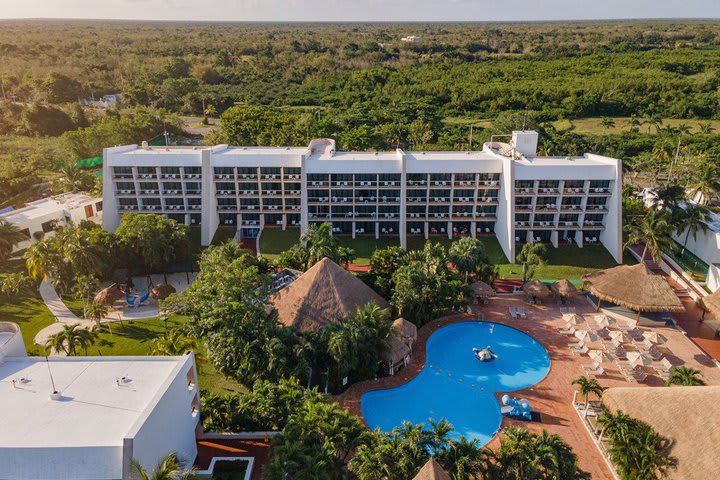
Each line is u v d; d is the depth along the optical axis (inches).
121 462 968.3
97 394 1139.3
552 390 1624.0
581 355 1807.3
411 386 1648.6
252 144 4303.6
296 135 4143.7
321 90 6476.4
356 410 1517.0
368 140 4005.9
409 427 1180.5
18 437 1002.1
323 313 1752.0
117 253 2236.7
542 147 3786.9
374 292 1931.6
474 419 1514.5
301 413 1225.4
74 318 2015.3
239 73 7145.7
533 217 2637.8
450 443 1153.4
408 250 2640.3
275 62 7716.5
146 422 1018.1
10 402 1106.1
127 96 5866.1
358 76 6535.4
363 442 1152.8
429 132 4411.9
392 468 1064.2
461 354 1824.6
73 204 2940.5
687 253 2699.3
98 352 1769.2
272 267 2290.8
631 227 2418.8
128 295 2134.6
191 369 1300.4
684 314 2105.1
